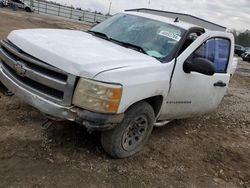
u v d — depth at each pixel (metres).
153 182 4.27
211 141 6.08
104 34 5.48
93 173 4.17
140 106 4.44
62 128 5.08
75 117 3.94
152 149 5.16
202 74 5.33
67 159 4.35
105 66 4.05
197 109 5.70
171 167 4.76
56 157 4.35
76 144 4.73
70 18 54.16
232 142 6.25
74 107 3.95
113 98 3.93
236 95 10.86
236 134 6.80
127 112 4.34
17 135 4.70
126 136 4.48
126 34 5.41
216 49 5.80
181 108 5.34
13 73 4.49
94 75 3.88
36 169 4.02
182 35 5.18
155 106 4.91
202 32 5.56
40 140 4.66
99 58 4.17
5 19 23.48
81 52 4.23
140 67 4.32
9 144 4.43
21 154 4.26
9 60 4.46
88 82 3.87
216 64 5.86
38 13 50.06
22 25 22.33
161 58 4.87
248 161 5.51
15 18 26.61
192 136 6.14
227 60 6.13
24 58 4.23
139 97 4.26
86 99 3.89
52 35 4.82
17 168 3.97
